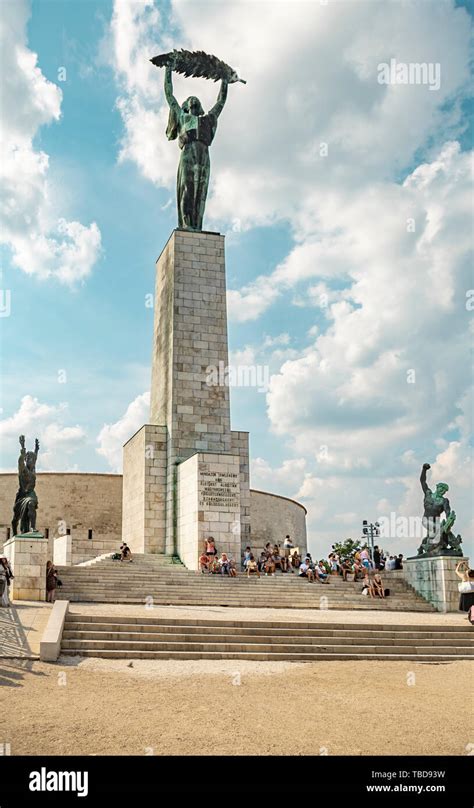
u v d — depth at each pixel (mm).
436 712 14195
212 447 44406
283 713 13586
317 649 19750
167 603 29000
